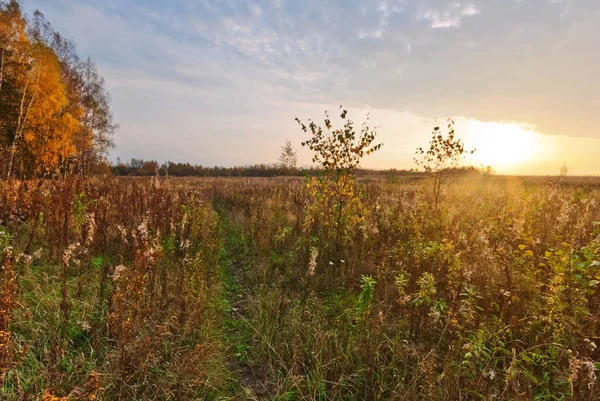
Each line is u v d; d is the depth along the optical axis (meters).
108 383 2.99
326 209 8.37
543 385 3.17
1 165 15.75
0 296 3.02
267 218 9.61
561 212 7.08
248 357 4.03
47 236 6.16
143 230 5.65
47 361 3.17
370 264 6.02
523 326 3.78
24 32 24.38
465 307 3.71
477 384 2.97
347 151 7.85
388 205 10.12
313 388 3.35
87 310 4.04
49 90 25.86
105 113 35.62
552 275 4.10
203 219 9.37
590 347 3.23
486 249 5.25
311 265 5.24
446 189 11.34
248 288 5.92
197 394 3.21
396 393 3.05
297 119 8.11
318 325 4.14
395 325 4.14
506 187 13.58
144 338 3.29
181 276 4.88
